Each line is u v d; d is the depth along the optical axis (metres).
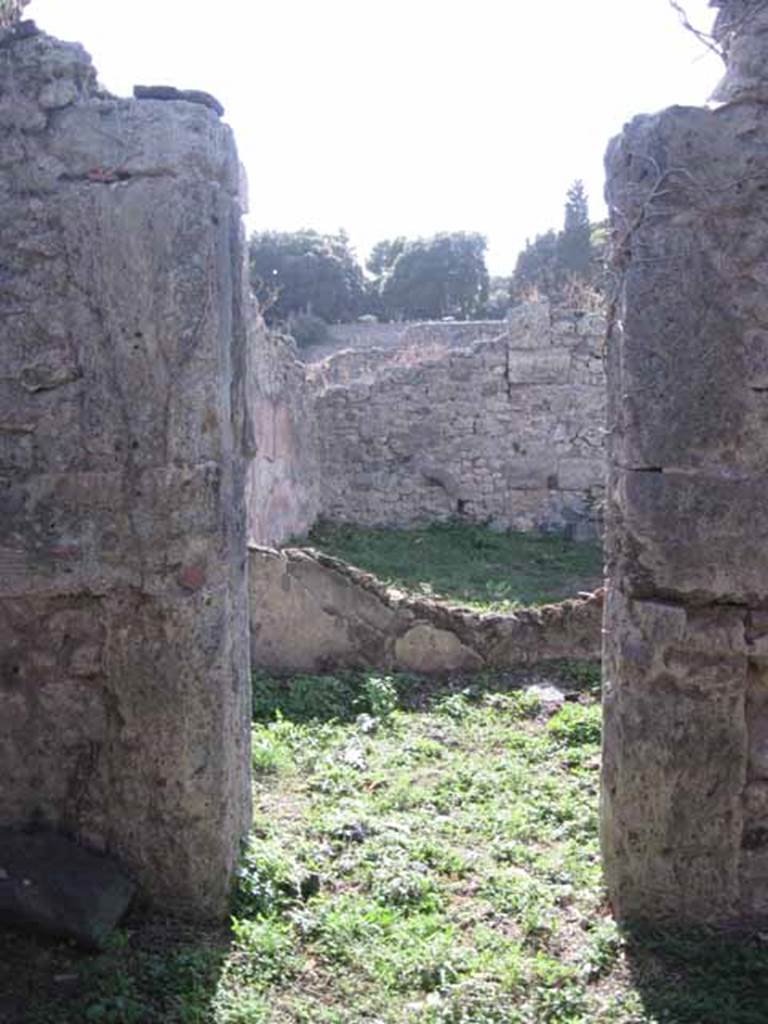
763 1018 3.23
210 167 3.79
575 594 10.80
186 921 3.83
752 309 3.60
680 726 3.72
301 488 14.38
